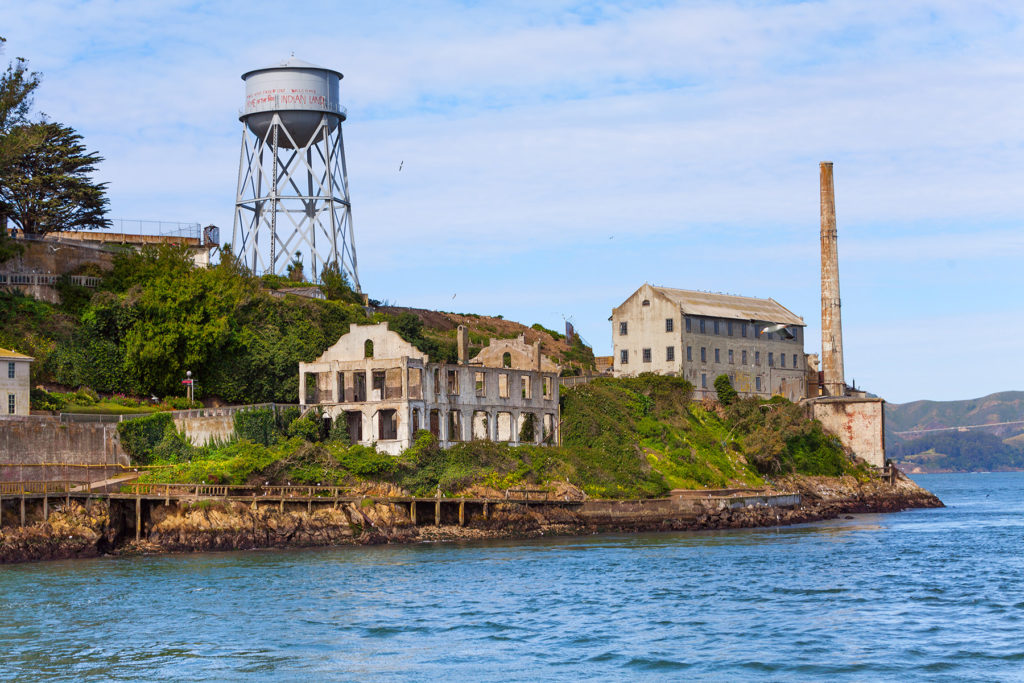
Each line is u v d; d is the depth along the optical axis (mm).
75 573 96375
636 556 109688
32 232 161375
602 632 72750
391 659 66125
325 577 94562
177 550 111375
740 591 87875
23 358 117375
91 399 129625
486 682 61500
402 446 132000
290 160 179625
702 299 187375
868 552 113188
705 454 161875
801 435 179875
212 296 140125
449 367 141375
